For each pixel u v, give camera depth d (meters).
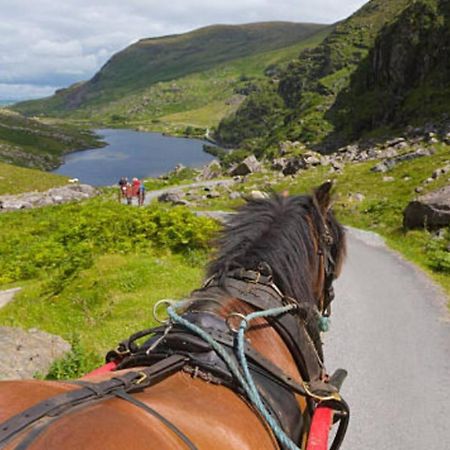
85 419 2.19
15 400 2.35
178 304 3.47
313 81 170.62
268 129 175.88
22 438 2.01
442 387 9.62
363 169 49.50
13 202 48.66
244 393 2.99
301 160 57.56
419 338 11.91
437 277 17.47
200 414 2.63
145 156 147.12
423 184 36.16
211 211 37.81
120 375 2.79
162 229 19.86
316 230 4.13
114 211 24.81
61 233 21.88
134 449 2.08
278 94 191.50
